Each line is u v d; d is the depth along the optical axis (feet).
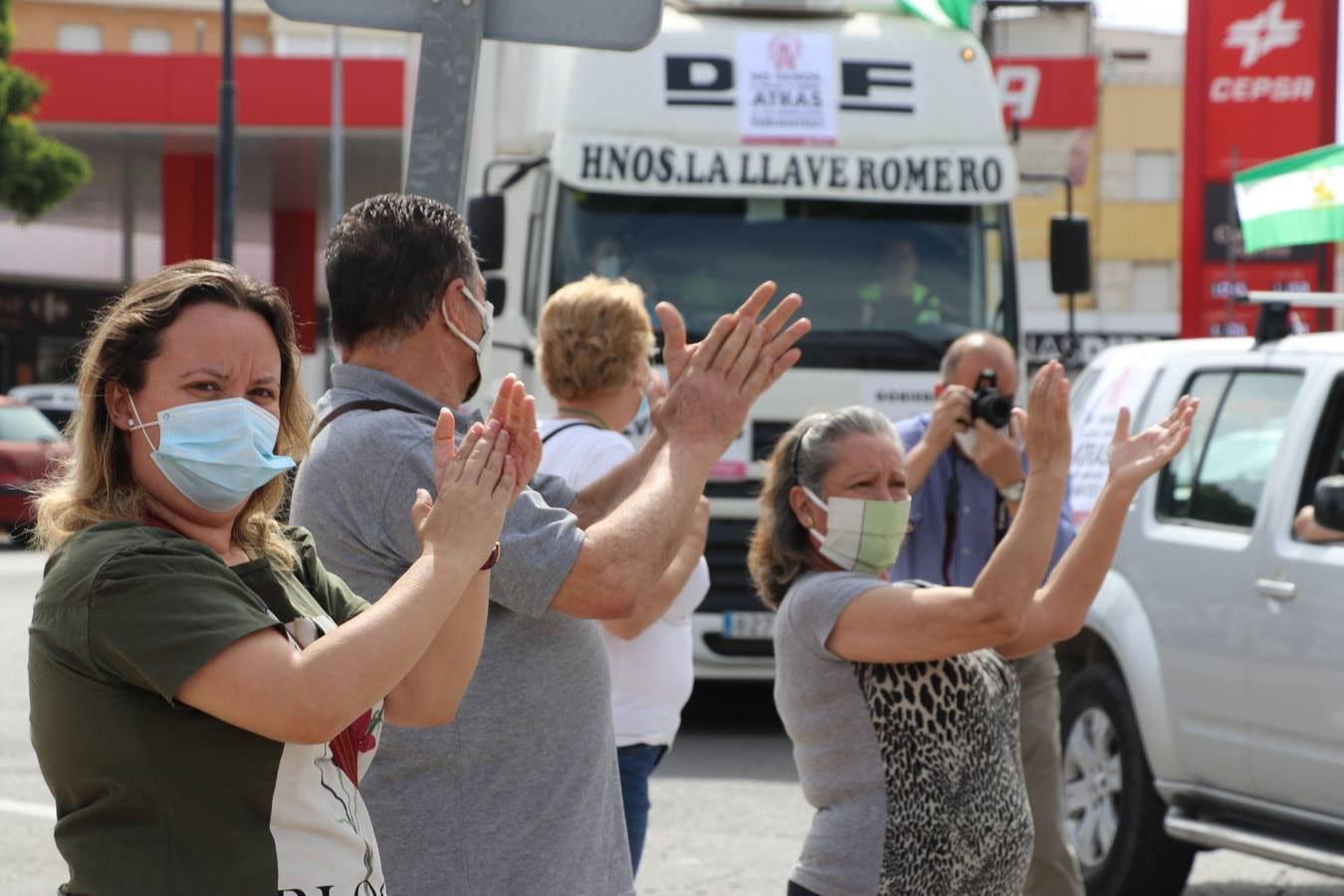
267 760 10.75
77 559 10.75
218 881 10.55
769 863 33.01
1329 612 27.35
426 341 14.74
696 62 46.73
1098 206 285.02
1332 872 26.66
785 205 46.60
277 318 11.86
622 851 15.28
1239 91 111.34
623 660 21.04
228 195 115.65
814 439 18.02
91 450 11.32
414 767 14.23
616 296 21.95
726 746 45.96
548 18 18.89
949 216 47.32
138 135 163.32
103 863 10.56
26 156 134.72
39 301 219.82
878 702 16.96
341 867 11.00
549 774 14.60
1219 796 29.37
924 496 25.81
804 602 17.37
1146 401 33.58
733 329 15.03
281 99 160.97
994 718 17.34
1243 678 28.76
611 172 45.70
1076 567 18.74
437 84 18.76
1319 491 26.48
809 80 47.11
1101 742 31.99
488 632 14.52
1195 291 115.14
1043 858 23.44
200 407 11.19
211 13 273.54
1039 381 16.93
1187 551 30.55
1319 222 35.35
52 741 10.72
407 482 14.17
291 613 11.45
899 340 46.19
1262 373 31.14
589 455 21.12
